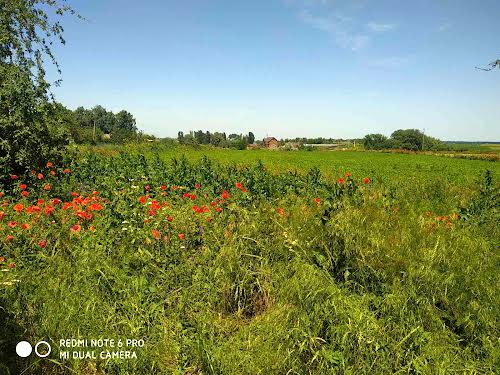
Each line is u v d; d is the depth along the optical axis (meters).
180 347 3.52
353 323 3.59
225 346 3.56
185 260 4.62
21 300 3.65
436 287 4.17
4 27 10.57
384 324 3.74
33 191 8.16
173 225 5.24
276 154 50.91
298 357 3.39
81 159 12.45
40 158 10.11
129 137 53.75
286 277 4.41
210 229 5.29
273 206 6.70
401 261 4.46
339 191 6.74
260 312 4.26
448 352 3.51
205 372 3.31
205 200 8.00
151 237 4.95
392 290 4.04
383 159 42.84
